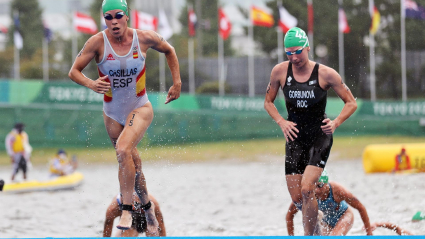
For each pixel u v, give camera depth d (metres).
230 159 82.25
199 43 160.25
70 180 51.03
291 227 24.78
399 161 56.72
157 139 99.00
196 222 31.53
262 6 168.38
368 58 137.38
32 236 27.91
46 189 49.34
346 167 66.62
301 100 21.98
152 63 139.38
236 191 45.97
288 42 21.20
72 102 96.75
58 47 159.12
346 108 21.75
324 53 138.25
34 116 95.56
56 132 95.69
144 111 20.64
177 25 172.25
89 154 89.38
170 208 36.78
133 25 104.88
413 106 103.75
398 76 134.50
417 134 102.69
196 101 102.62
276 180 54.22
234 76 134.75
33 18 159.62
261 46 152.25
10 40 159.25
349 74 136.25
